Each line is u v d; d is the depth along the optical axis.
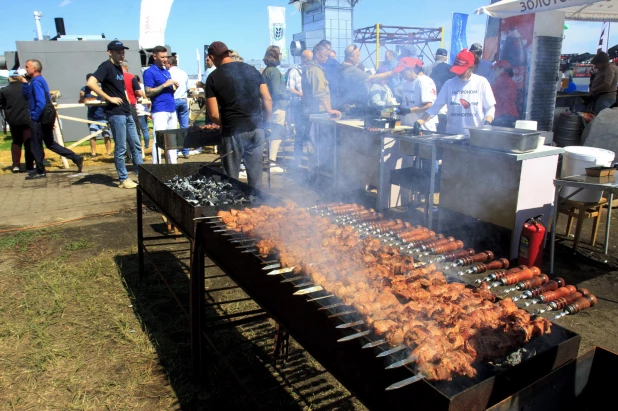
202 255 2.82
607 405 1.57
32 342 3.26
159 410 2.61
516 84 7.95
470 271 2.28
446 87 5.29
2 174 9.04
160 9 7.30
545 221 4.37
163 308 3.76
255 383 2.84
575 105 9.91
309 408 2.61
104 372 2.94
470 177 4.58
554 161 4.21
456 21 9.93
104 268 4.50
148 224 5.88
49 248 5.07
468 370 1.40
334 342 1.67
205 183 4.05
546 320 1.68
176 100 8.97
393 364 1.34
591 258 4.57
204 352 2.81
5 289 4.07
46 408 2.62
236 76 4.71
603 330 3.34
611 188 3.55
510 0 6.12
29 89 8.15
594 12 8.05
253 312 3.04
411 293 1.87
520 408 1.36
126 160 10.30
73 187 7.81
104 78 7.04
